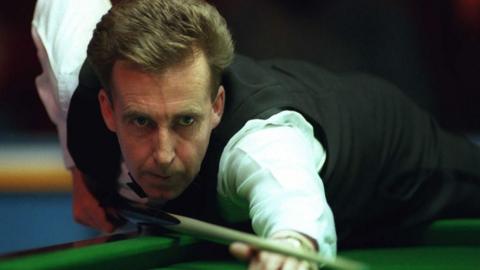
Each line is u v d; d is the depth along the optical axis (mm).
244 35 8328
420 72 8555
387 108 4895
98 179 4543
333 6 8273
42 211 8375
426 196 4949
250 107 3939
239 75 4125
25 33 9961
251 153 3705
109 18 3697
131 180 4211
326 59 8258
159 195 3867
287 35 8281
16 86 9844
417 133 5043
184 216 4184
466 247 4855
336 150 4230
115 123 3873
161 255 3850
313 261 3168
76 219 5039
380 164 4699
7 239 8352
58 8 4766
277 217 3438
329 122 4344
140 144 3727
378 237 4848
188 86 3639
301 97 4277
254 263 3180
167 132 3684
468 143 5336
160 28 3590
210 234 3678
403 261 4340
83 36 4645
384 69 8328
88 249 3543
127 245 3688
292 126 3928
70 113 4398
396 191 4789
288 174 3566
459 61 9039
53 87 4645
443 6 8867
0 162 8406
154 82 3607
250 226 4160
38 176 8383
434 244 4910
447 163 5102
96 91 4293
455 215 5129
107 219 4883
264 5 8336
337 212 4434
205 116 3729
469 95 9094
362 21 8266
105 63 3715
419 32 8586
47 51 4711
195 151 3756
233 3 8484
